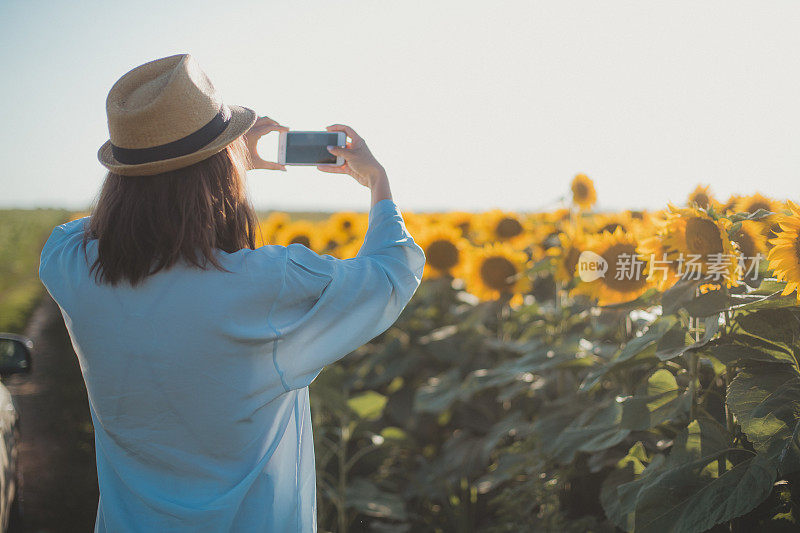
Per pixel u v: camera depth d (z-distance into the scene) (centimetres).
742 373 188
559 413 288
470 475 356
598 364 278
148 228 128
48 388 762
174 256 127
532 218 527
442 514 380
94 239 138
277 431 139
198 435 130
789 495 189
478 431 398
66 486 469
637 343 217
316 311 134
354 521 381
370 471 413
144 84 133
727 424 204
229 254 133
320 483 348
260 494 135
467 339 457
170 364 127
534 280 505
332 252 630
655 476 196
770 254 181
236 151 141
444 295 507
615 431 242
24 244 2647
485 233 543
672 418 203
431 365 469
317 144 165
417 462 414
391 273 143
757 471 174
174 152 126
